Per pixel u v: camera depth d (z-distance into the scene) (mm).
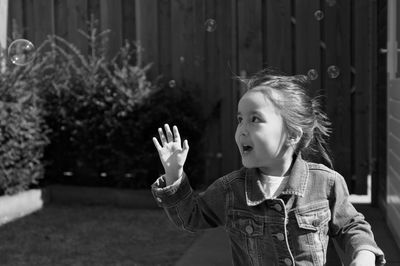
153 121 6066
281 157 1907
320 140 2117
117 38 6648
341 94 6234
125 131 6066
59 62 6730
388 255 4258
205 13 6496
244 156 1887
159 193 1903
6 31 6703
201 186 6383
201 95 6496
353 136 6266
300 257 1850
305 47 6285
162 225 5367
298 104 1901
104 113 6113
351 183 6293
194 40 6523
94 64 6250
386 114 5246
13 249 4590
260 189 1870
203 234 4969
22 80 5922
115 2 6629
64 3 6750
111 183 6430
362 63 6160
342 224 1896
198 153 6250
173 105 6102
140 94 6062
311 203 1864
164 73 6598
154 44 6574
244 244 1916
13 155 5668
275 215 1847
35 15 6777
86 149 6262
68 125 6254
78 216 5715
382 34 5539
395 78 4707
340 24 6203
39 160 6219
